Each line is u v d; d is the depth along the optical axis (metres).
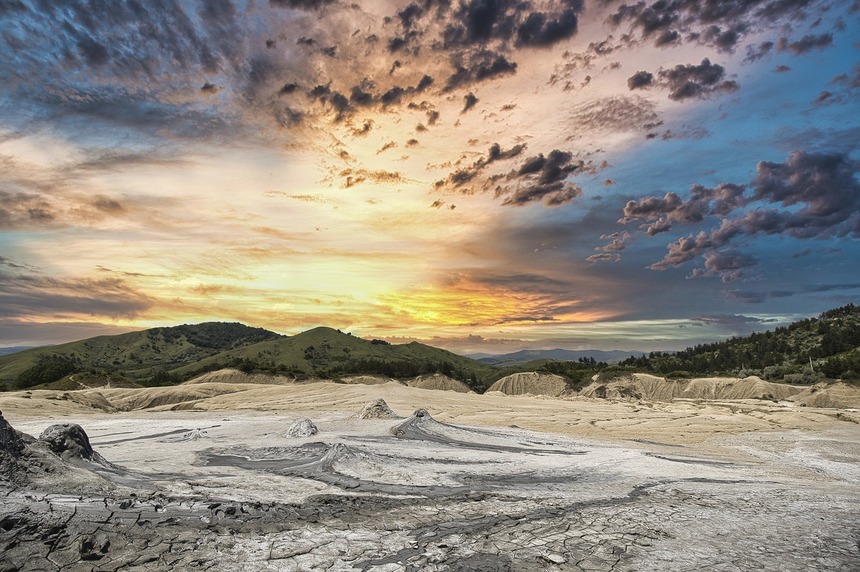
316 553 10.80
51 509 11.30
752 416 67.31
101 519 11.26
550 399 101.44
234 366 134.25
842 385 92.25
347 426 41.34
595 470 23.64
